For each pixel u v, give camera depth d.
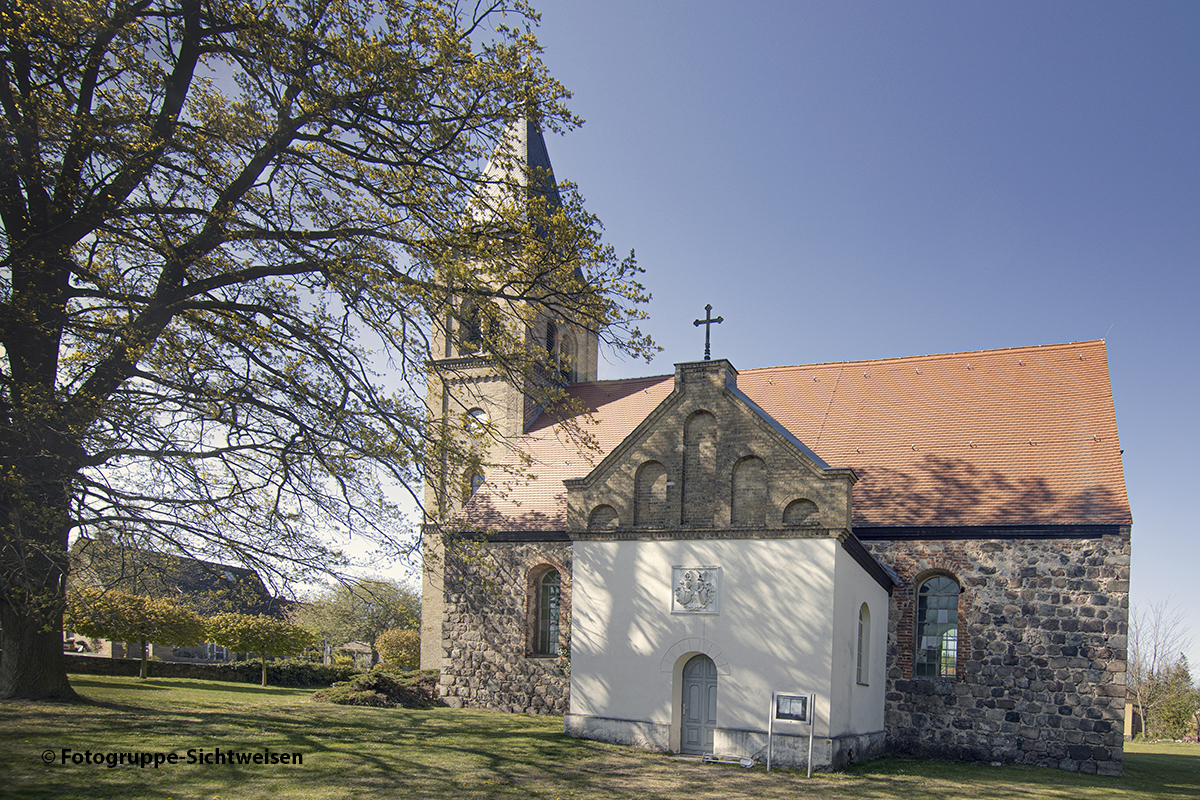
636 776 16.94
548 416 34.56
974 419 27.42
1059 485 24.25
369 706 25.66
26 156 14.92
